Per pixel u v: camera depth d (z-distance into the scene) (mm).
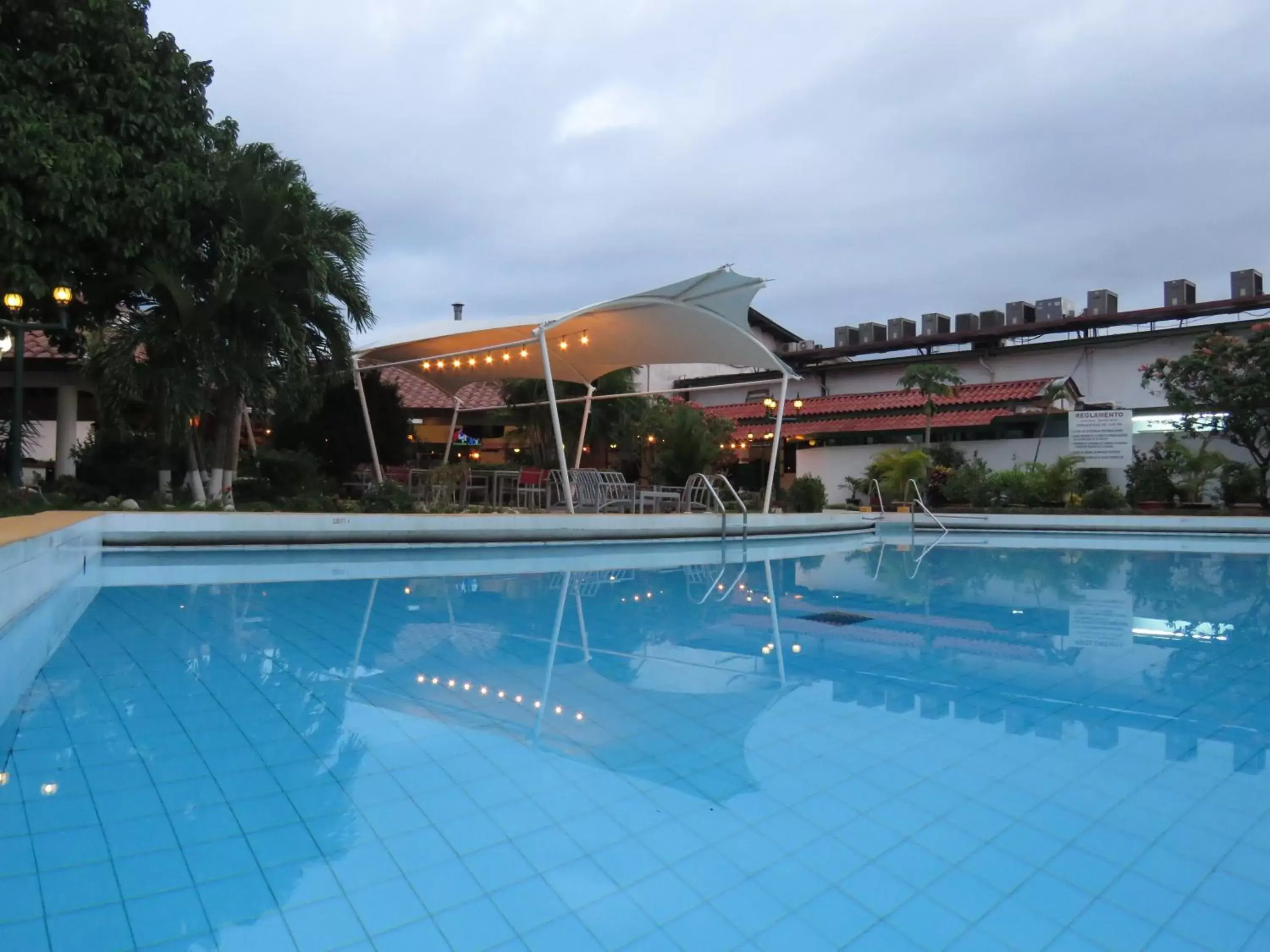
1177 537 19125
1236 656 5762
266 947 2061
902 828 2842
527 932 2166
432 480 14906
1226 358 23719
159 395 11398
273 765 3275
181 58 11820
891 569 11484
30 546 5008
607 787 3158
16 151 9828
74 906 2219
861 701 4441
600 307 13094
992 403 28859
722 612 7387
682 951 2098
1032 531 20375
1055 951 2127
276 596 7543
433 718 3957
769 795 3113
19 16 10742
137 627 5895
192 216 11461
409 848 2613
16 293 10633
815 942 2152
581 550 12969
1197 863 2623
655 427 24219
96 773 3148
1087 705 4426
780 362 15734
